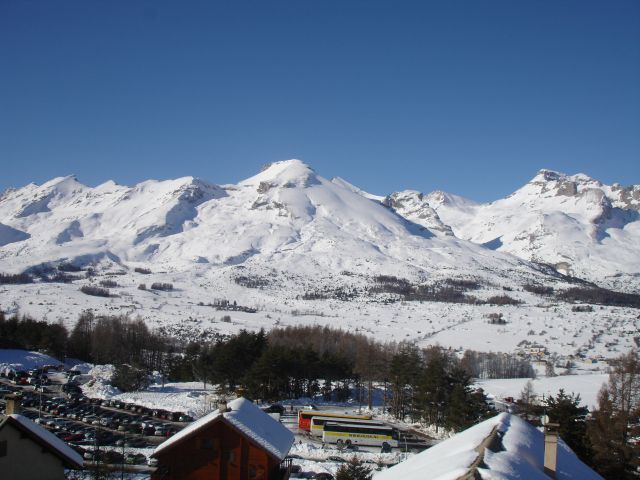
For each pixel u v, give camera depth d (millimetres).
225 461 49625
